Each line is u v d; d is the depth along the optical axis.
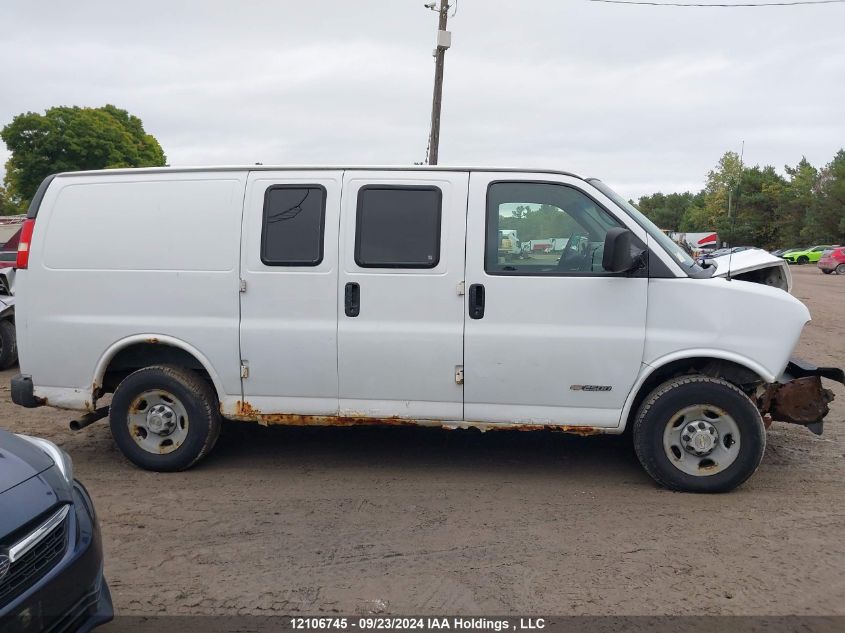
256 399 5.11
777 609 3.39
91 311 5.20
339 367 4.96
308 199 4.98
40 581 2.69
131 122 50.62
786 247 66.56
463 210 4.84
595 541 4.12
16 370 9.45
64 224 5.24
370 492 4.92
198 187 5.11
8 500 2.79
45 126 43.03
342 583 3.67
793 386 4.85
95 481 5.15
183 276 5.08
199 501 4.76
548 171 4.88
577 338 4.73
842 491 4.88
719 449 4.77
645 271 4.68
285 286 4.96
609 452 5.76
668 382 4.77
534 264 4.80
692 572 3.75
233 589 3.62
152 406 5.24
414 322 4.85
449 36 20.19
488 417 4.89
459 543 4.11
